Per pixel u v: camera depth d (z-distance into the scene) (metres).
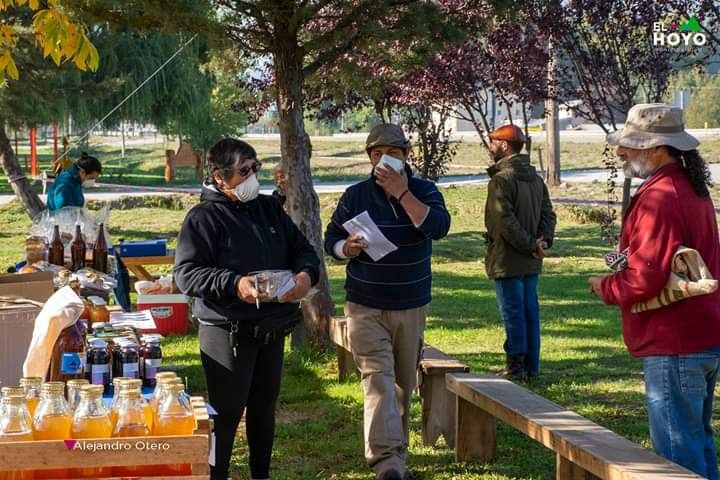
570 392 7.55
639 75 12.96
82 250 7.62
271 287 4.65
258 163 4.87
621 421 6.73
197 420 3.62
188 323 10.56
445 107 16.19
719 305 4.25
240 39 8.64
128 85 31.39
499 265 7.72
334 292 13.66
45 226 8.23
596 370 8.36
